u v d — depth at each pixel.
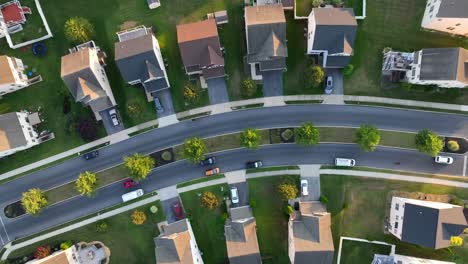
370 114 70.31
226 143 70.88
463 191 69.56
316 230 63.00
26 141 66.06
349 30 62.53
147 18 70.06
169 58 70.25
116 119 69.62
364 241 70.06
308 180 70.38
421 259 66.88
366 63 70.00
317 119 70.62
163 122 70.94
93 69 63.03
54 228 71.00
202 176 70.81
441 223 60.66
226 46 70.06
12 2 67.56
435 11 64.19
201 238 70.88
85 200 71.12
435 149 64.12
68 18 69.81
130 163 64.06
